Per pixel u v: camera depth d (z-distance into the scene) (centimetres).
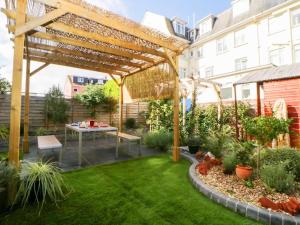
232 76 1200
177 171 412
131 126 1012
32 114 787
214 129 754
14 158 266
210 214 247
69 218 229
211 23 1602
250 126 360
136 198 284
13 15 325
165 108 888
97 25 361
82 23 356
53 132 797
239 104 823
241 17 1361
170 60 476
